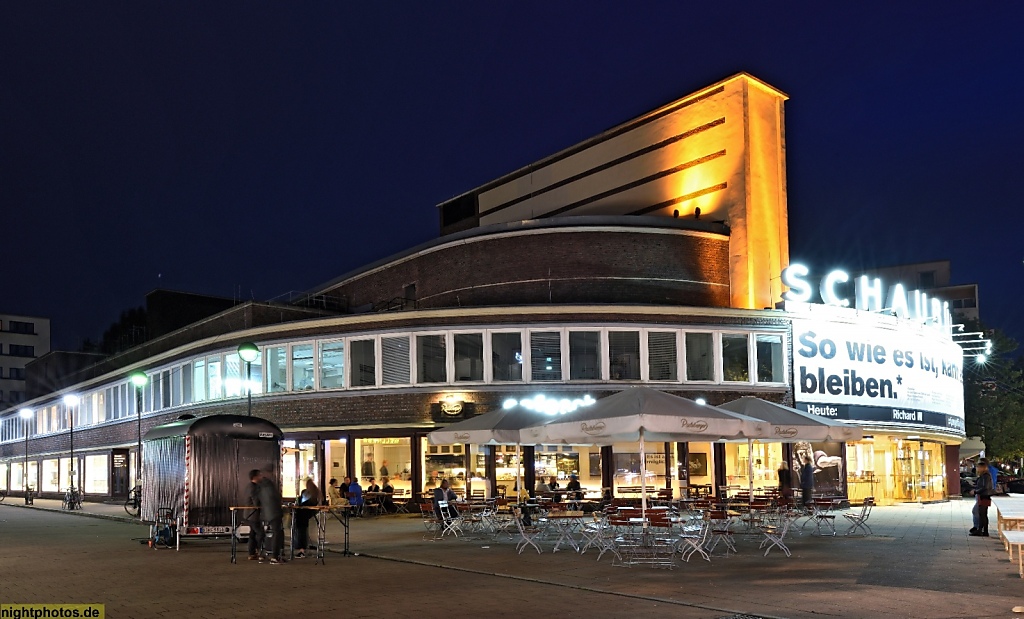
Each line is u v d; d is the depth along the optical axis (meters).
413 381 35.75
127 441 53.44
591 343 35.41
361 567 18.97
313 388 37.44
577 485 31.80
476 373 35.38
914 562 18.09
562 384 35.03
